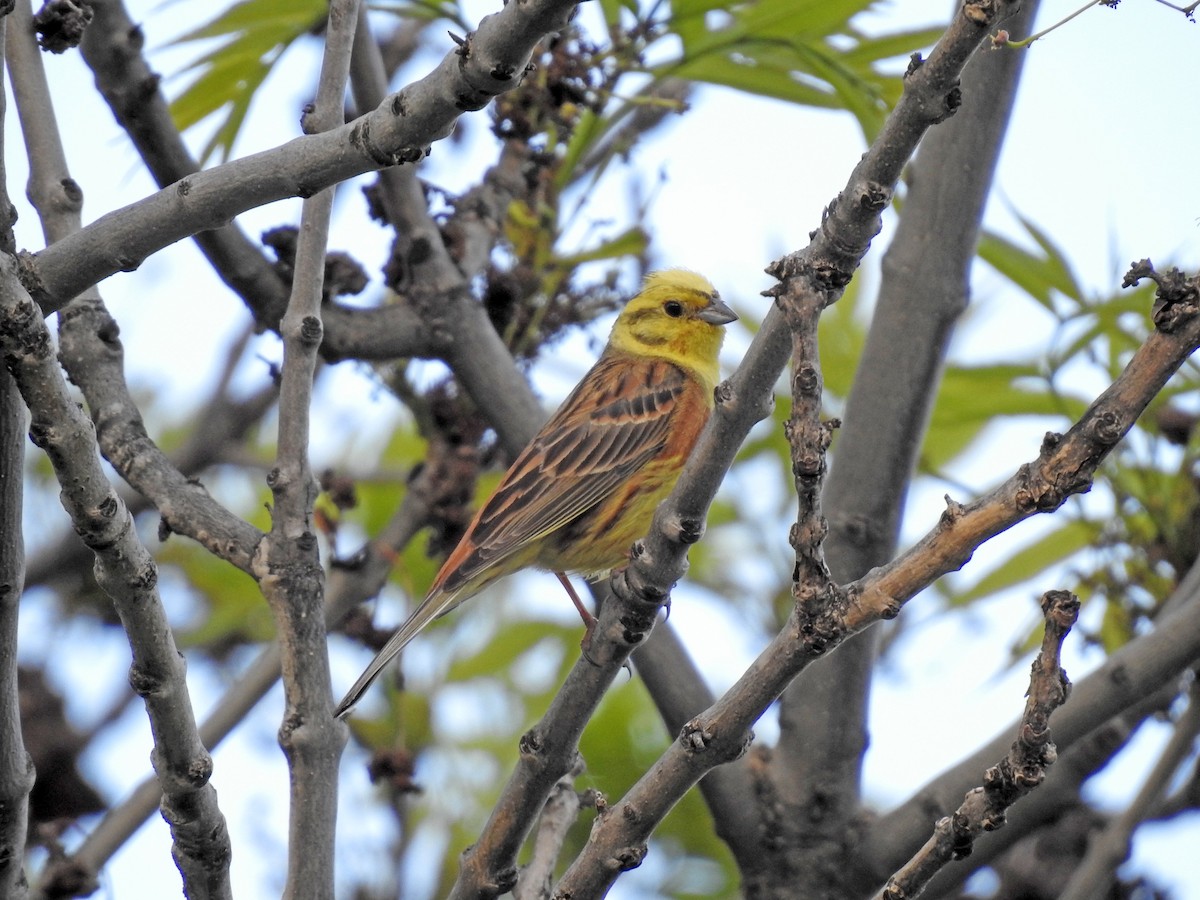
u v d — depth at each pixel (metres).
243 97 12.24
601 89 12.24
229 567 15.64
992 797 6.38
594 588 13.00
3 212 6.61
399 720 11.50
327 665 8.27
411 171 11.95
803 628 6.62
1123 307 12.02
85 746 14.43
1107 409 6.11
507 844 7.80
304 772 8.08
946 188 10.89
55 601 15.52
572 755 7.65
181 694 7.12
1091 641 12.32
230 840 7.57
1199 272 6.22
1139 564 12.31
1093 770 10.60
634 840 7.25
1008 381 12.83
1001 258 12.22
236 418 15.29
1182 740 10.78
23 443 6.81
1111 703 9.70
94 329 9.21
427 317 11.80
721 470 6.95
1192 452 12.22
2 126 6.62
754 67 12.46
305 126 8.15
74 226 8.86
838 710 10.80
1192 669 10.88
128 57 10.89
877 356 10.86
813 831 10.67
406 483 12.98
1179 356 6.02
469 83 6.23
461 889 7.91
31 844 13.96
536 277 13.06
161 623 7.00
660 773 7.16
